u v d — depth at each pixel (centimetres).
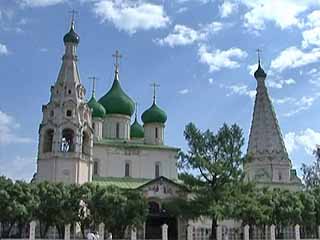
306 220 9088
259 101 12544
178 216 8381
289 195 9094
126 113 11006
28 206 7588
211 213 7912
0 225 7700
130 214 7919
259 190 9256
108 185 8694
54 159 8862
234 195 8300
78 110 9319
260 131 12181
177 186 9062
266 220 8262
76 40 9956
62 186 7994
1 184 7681
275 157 11869
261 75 12788
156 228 9138
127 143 10475
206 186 8350
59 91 9381
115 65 11406
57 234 8288
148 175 10288
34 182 8575
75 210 7862
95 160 10069
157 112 11019
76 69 9756
